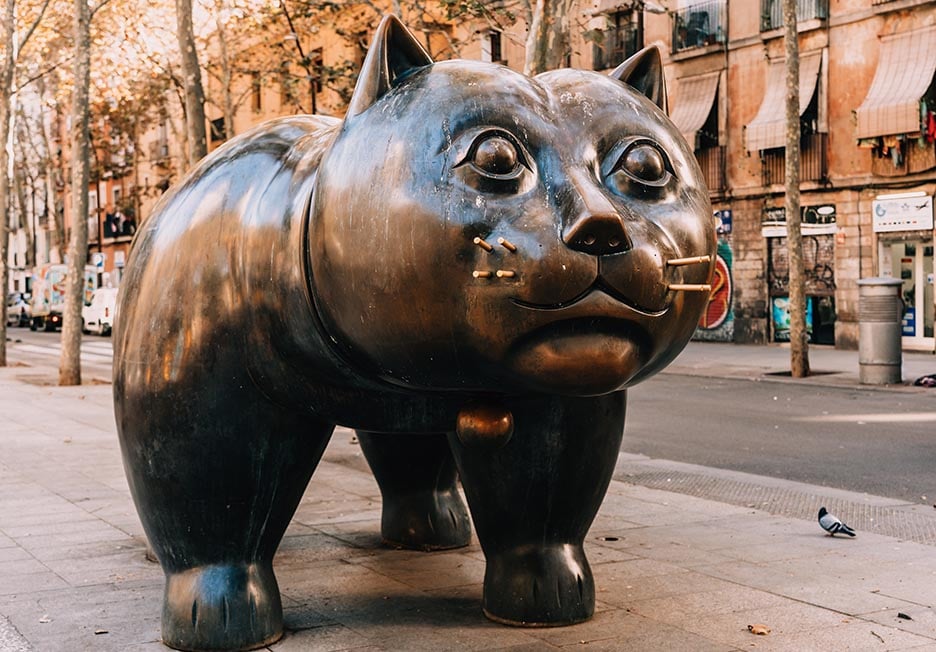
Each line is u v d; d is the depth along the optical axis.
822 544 5.66
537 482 4.02
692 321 3.23
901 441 10.47
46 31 24.59
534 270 2.91
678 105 27.05
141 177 48.19
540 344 3.00
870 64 22.92
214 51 28.00
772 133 24.47
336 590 4.76
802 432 11.29
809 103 23.95
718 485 7.96
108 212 51.81
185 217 3.94
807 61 24.11
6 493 7.45
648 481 8.15
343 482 7.90
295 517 6.52
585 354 2.98
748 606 4.43
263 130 4.08
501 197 3.01
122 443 4.07
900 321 16.16
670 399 14.88
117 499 7.20
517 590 4.15
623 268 2.94
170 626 3.95
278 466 3.90
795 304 17.69
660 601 4.50
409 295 3.06
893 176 22.62
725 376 18.30
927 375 16.39
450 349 3.11
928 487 8.08
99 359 26.23
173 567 4.02
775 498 7.39
